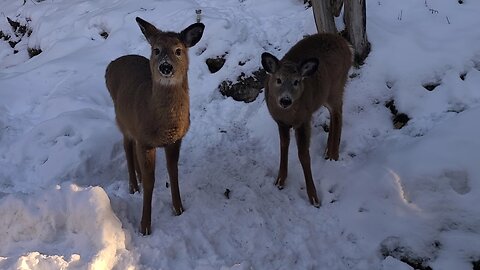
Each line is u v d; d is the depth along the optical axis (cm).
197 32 336
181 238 346
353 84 463
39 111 490
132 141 390
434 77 453
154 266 328
